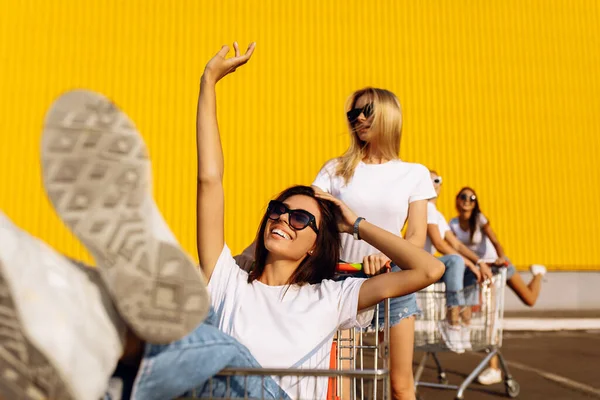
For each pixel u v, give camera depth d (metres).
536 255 13.65
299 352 2.21
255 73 13.30
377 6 14.06
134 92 12.95
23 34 12.90
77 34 13.05
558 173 14.12
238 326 2.25
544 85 14.49
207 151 2.43
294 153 13.12
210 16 13.46
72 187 1.35
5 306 1.21
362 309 2.35
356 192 3.13
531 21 14.73
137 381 1.55
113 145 1.37
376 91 3.21
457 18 14.37
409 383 2.96
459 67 14.16
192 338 1.66
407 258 2.30
